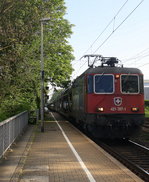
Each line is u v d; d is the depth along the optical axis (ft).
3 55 47.80
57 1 89.04
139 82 46.03
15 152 33.78
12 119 38.09
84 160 29.55
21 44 51.85
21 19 52.06
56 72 92.22
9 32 45.88
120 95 45.19
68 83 101.30
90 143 41.60
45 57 81.00
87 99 45.37
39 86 74.95
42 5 57.93
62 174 23.86
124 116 44.70
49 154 32.91
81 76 53.01
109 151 38.09
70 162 28.55
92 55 56.85
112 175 23.58
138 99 45.52
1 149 28.55
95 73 45.62
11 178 22.17
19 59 50.49
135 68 47.11
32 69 57.26
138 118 44.93
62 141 43.88
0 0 45.34
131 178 22.67
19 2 49.47
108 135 44.91
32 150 35.65
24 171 24.88
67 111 90.84
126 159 32.17
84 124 51.70
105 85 45.44
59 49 90.94
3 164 27.20
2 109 53.01
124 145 44.14
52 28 88.22
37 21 54.34
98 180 22.11
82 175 23.57
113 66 47.03
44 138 47.67
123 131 44.75
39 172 24.53
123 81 45.62
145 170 28.58
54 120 98.17
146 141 48.80
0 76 47.37
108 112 44.68
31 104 79.00
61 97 122.62
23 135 51.13
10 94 54.39
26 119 66.28
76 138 47.55
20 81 53.47
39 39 68.74
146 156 35.58
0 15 46.06
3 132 29.86
